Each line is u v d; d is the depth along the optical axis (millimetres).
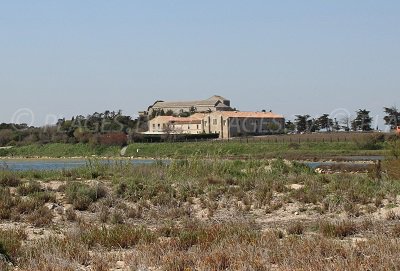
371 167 38562
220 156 38312
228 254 13750
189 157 37250
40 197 25109
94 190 25766
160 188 27094
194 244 16219
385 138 96188
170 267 13039
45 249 14773
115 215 22188
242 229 17672
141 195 26203
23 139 98812
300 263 13023
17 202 23984
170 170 32312
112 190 26734
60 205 24750
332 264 12609
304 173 33344
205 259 13359
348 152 85812
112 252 15695
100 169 32750
